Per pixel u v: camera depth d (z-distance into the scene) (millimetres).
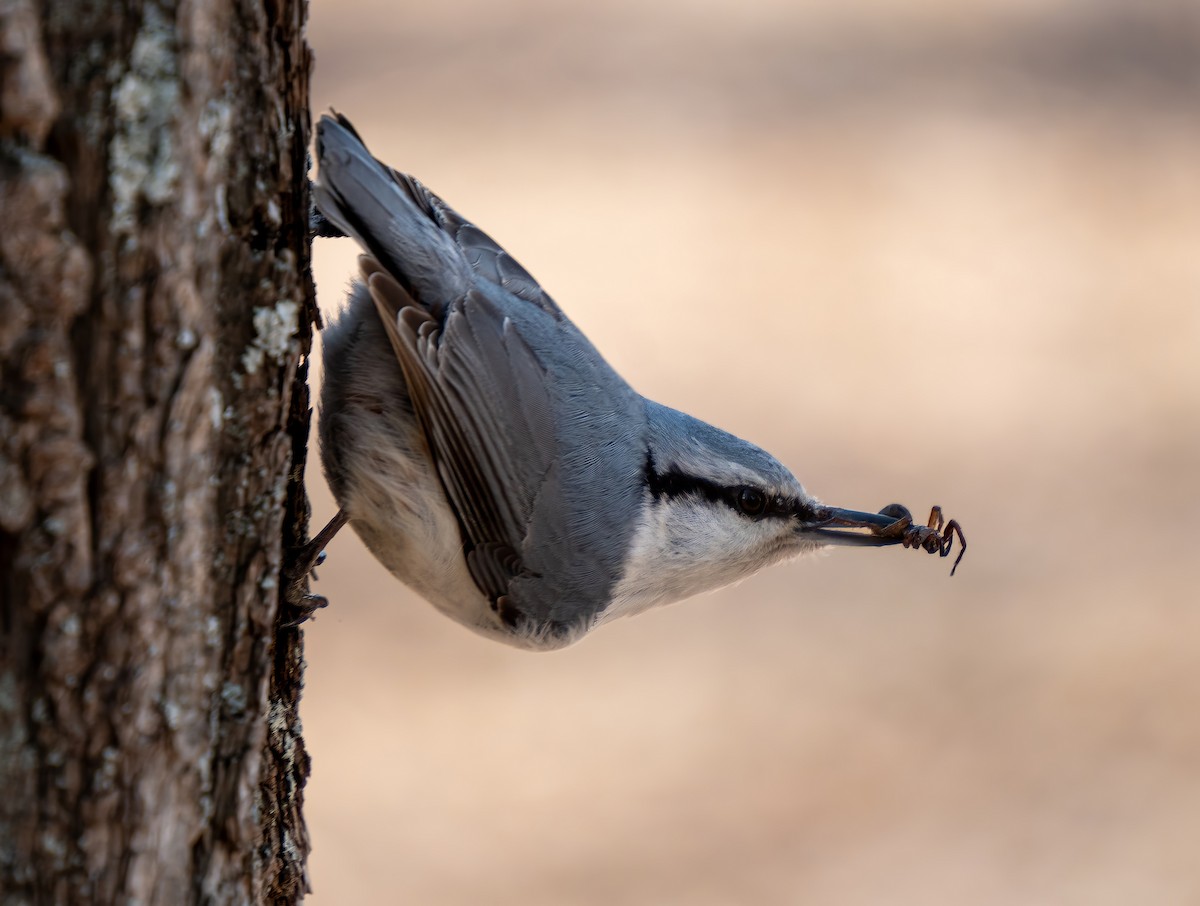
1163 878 9852
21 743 3717
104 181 3646
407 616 12508
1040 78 22828
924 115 21531
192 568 3980
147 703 3902
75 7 3586
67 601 3709
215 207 3963
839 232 18625
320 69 21875
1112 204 19500
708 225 18375
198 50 3791
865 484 14188
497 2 24344
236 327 4273
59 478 3631
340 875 9664
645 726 11289
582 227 17938
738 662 12133
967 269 18000
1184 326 17078
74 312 3592
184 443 3898
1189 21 24469
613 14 24219
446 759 10812
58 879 3809
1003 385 15844
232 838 4324
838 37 23938
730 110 21141
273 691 5160
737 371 15781
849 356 16281
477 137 20078
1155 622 12555
